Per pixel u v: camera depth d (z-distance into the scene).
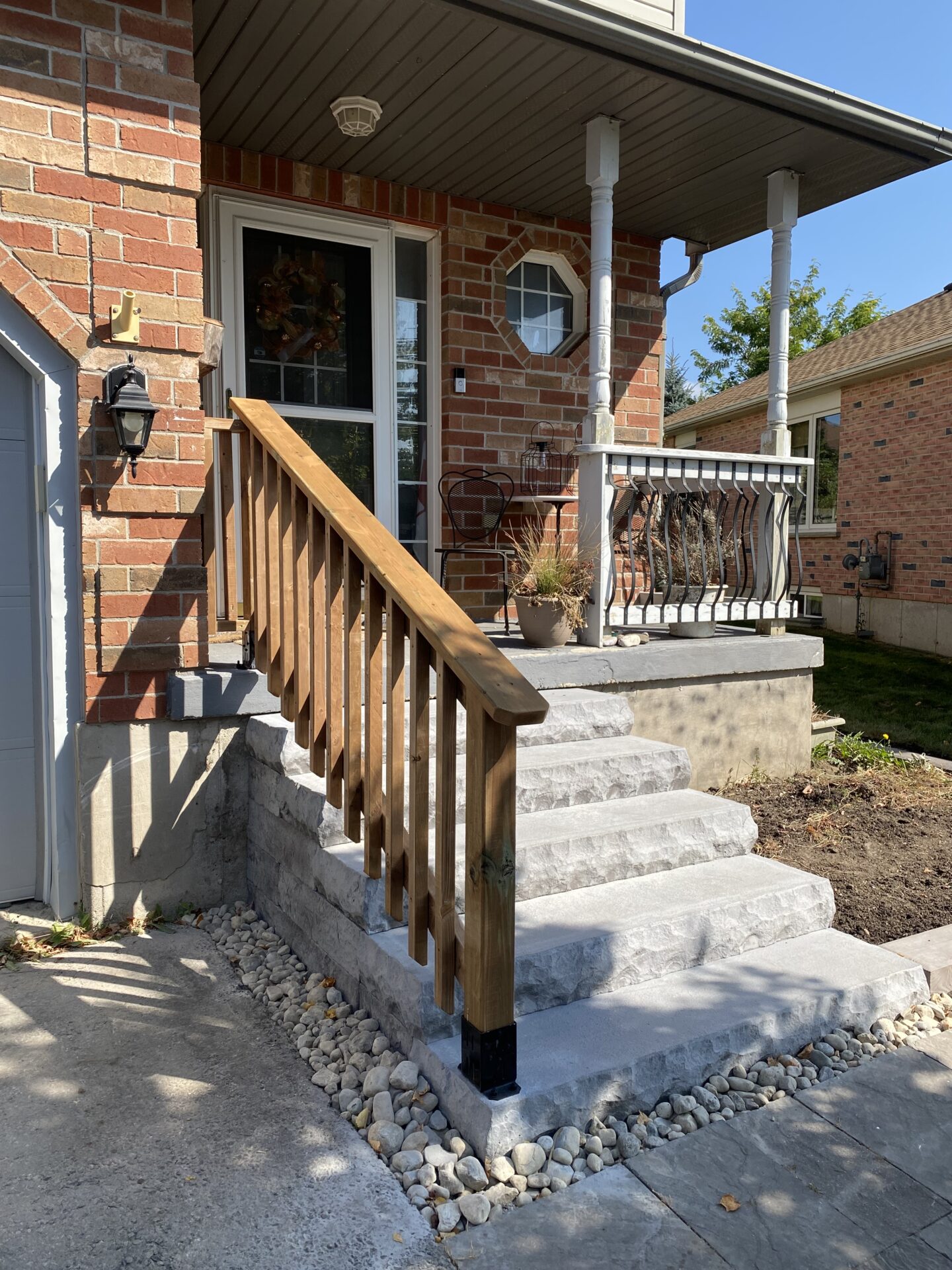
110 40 3.20
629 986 2.70
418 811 2.27
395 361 5.62
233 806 3.60
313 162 5.14
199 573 3.46
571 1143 2.12
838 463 12.80
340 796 2.83
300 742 3.05
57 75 3.13
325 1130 2.22
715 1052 2.44
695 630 5.19
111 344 3.29
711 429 16.56
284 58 4.05
